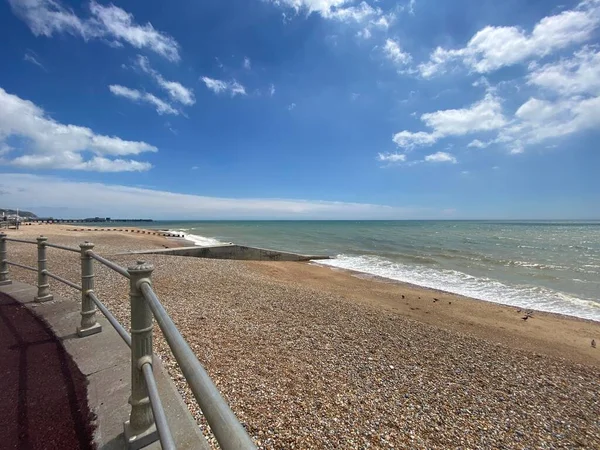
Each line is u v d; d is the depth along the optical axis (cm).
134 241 2684
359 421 311
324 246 3138
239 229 7125
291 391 352
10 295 506
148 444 186
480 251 2691
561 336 793
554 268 1825
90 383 255
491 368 489
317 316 662
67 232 3212
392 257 2289
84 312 353
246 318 604
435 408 354
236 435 68
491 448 297
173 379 329
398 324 664
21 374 268
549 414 370
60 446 186
